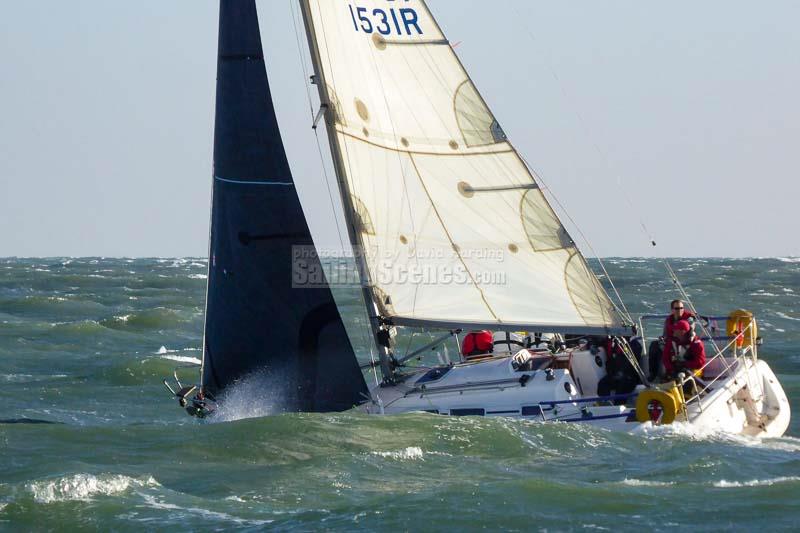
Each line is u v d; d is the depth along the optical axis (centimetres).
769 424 6050
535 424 5669
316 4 5747
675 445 5425
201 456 5556
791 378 9100
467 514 4419
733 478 4938
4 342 12144
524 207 5912
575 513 4438
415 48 5934
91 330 13500
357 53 5859
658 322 14675
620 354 6012
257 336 6075
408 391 6038
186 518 4475
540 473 5109
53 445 5884
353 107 5853
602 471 5122
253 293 6062
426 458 5331
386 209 5934
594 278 5853
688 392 5862
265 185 6022
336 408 6028
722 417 5762
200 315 15412
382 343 5941
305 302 6022
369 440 5569
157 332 13950
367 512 4462
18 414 7738
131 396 8688
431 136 5962
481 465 5269
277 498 4784
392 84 5931
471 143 5931
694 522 4319
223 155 6069
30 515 4519
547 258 5906
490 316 5953
